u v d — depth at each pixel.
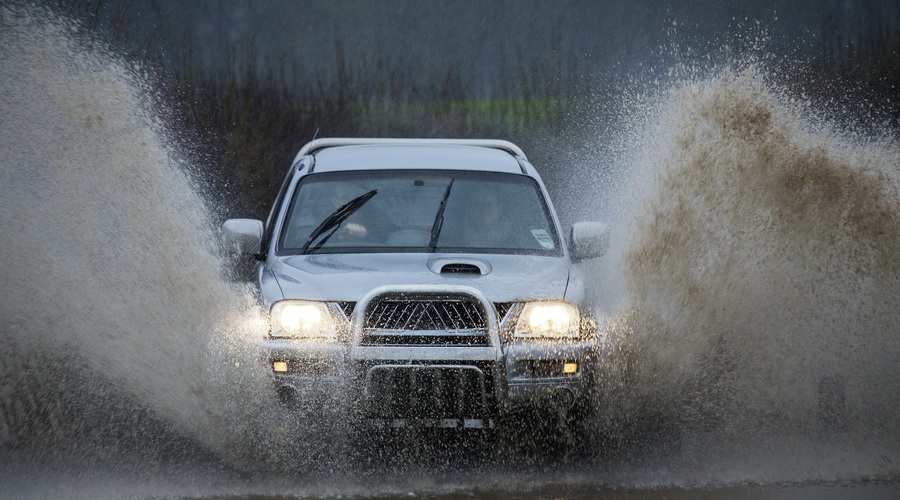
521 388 20.94
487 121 57.47
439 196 25.75
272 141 52.03
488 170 26.91
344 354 20.80
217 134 51.19
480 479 19.92
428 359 20.52
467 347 20.70
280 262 23.92
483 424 20.83
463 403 20.72
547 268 23.33
